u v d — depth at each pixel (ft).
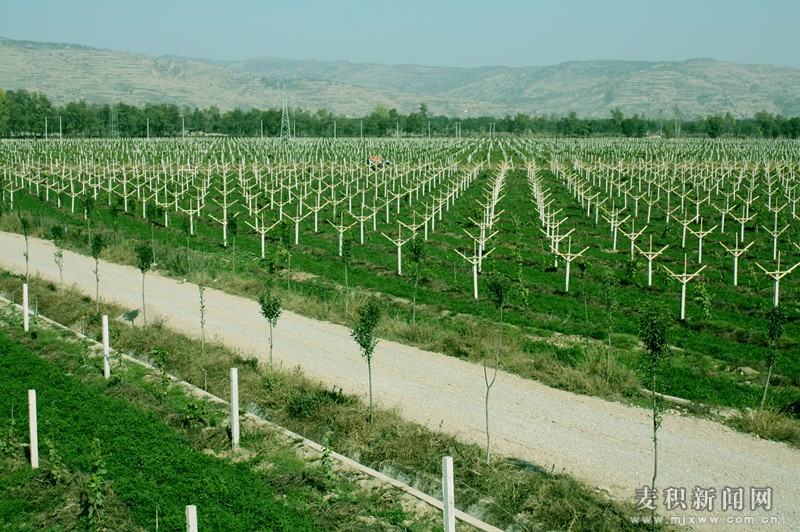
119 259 151.84
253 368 87.56
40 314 111.96
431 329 101.86
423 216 198.80
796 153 423.23
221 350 93.76
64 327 103.91
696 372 87.30
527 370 88.28
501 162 399.24
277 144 495.41
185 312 113.91
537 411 76.59
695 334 103.04
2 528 54.19
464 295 123.54
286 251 141.18
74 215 209.97
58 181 258.98
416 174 322.14
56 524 55.11
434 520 55.72
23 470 62.95
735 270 132.46
